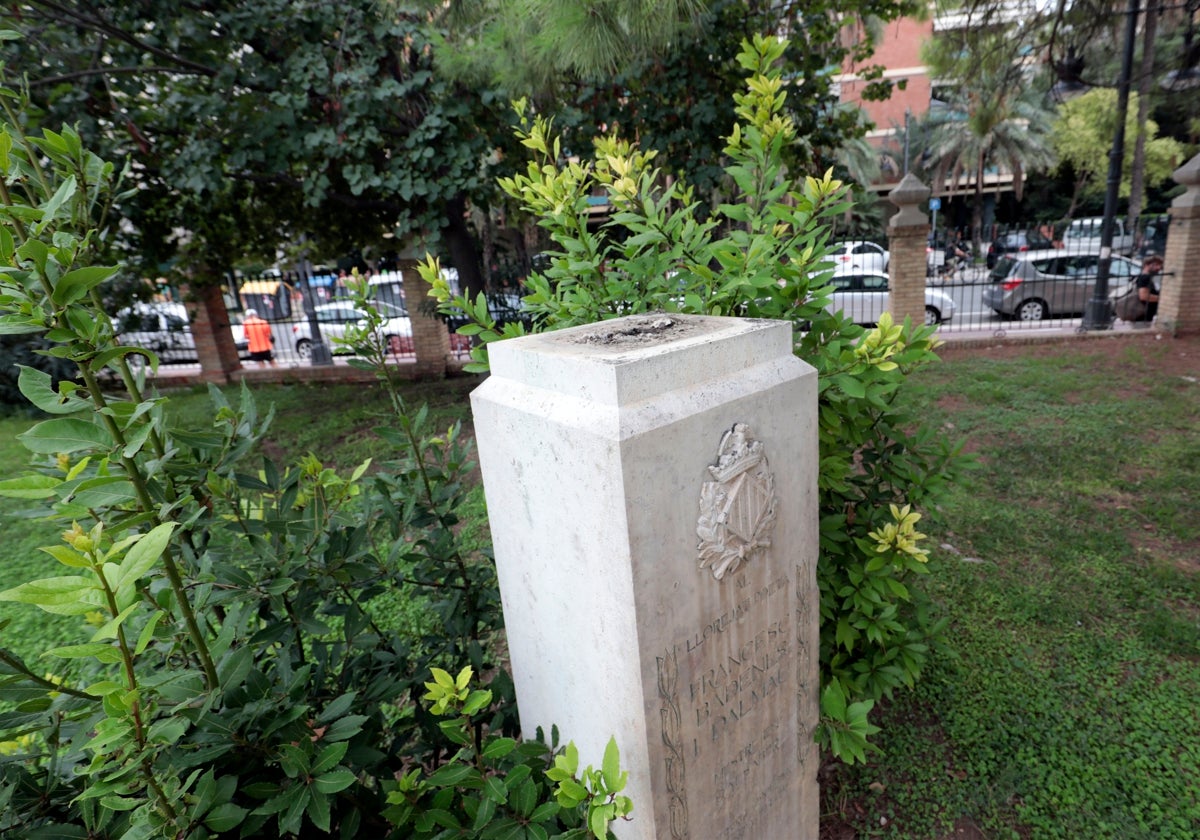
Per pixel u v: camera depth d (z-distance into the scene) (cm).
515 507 181
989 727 304
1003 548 450
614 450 140
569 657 179
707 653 174
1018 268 1363
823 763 293
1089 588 400
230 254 952
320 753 148
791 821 225
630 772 170
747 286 213
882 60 2895
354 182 707
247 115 693
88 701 143
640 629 154
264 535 192
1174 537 454
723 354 165
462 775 150
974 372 880
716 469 163
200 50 664
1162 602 384
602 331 186
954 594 402
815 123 805
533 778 179
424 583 250
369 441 754
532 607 188
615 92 731
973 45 932
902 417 265
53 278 132
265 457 199
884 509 257
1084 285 1312
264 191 865
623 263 249
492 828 152
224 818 135
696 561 164
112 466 155
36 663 382
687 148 741
